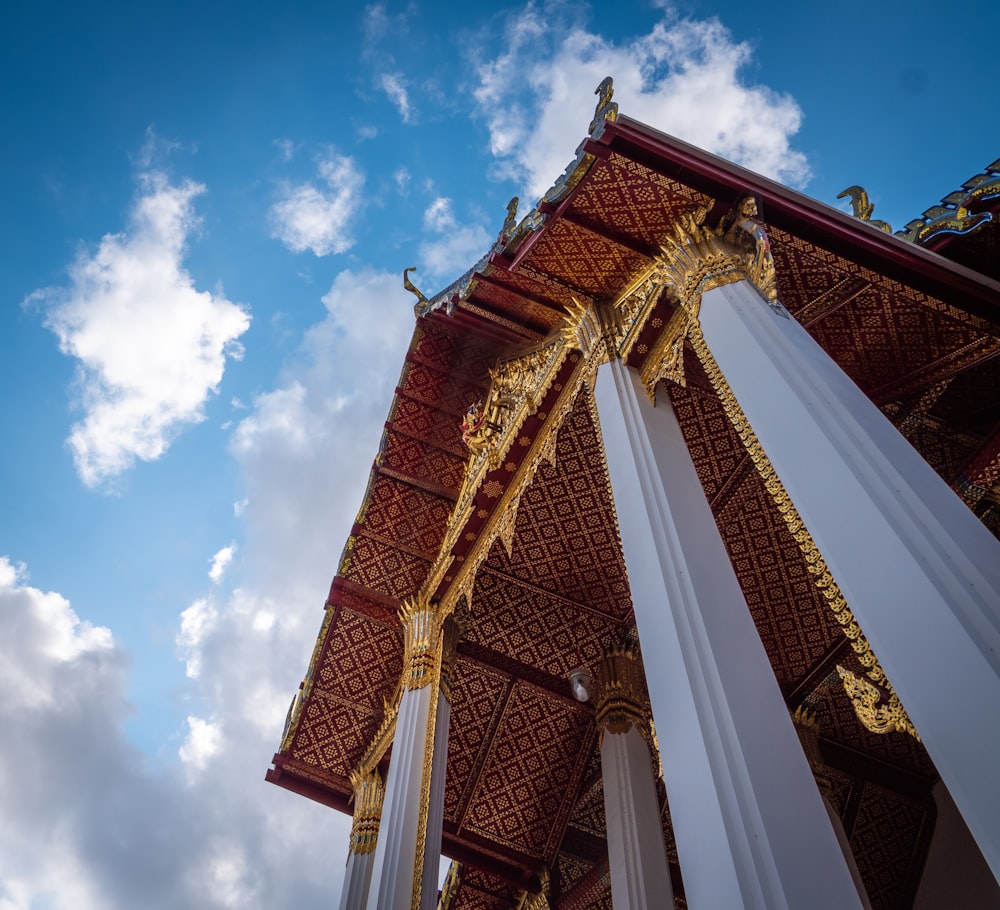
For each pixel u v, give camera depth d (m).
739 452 10.09
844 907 4.37
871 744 11.88
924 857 11.77
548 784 12.57
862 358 9.02
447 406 12.43
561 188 8.23
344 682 13.12
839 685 11.37
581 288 9.41
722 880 4.61
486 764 12.51
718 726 5.26
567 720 12.21
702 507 7.05
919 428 9.85
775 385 5.89
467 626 11.89
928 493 4.68
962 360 8.92
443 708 10.97
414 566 12.62
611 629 11.75
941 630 4.09
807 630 11.09
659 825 9.20
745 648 5.83
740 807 4.82
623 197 8.24
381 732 12.77
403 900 8.75
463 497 11.88
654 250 8.74
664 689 5.71
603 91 8.02
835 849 4.69
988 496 9.29
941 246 8.20
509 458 10.54
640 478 7.24
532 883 12.79
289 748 13.50
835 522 4.89
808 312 8.55
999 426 9.27
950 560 4.28
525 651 11.96
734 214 7.84
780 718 5.40
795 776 5.05
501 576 11.53
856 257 7.97
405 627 12.18
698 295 7.37
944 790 11.82
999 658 3.83
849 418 5.27
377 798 12.35
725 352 6.59
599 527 11.05
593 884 12.29
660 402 8.23
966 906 11.02
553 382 9.92
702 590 6.17
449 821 12.79
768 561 10.71
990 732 3.71
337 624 12.73
